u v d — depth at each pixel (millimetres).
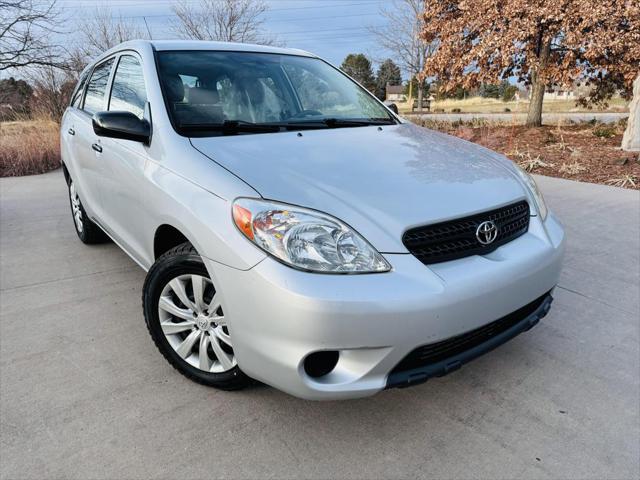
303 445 1990
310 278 1725
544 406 2246
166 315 2365
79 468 1845
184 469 1856
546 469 1888
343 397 1808
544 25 11008
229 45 3252
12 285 3453
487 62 11859
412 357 1850
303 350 1745
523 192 2414
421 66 25766
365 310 1705
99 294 3305
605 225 4910
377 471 1870
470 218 2066
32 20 13461
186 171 2166
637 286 3514
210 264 1944
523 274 2074
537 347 2730
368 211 1898
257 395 2277
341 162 2236
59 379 2371
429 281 1812
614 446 2004
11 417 2104
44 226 4918
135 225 2660
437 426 2115
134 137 2467
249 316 1830
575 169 7395
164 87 2645
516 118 14383
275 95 2973
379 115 3295
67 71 14242
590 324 2980
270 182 1964
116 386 2322
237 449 1960
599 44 10273
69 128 3947
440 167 2359
